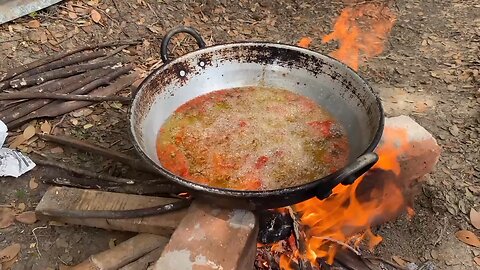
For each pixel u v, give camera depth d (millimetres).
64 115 1072
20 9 1259
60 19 1300
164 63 778
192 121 760
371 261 832
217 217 698
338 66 761
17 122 1031
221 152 711
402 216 906
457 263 845
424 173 890
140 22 1355
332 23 1481
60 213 818
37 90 1087
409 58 1346
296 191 590
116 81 1166
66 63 1166
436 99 1201
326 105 774
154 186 853
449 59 1340
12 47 1203
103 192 845
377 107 685
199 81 802
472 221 902
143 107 718
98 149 973
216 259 663
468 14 1523
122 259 770
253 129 745
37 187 928
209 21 1439
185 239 679
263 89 812
